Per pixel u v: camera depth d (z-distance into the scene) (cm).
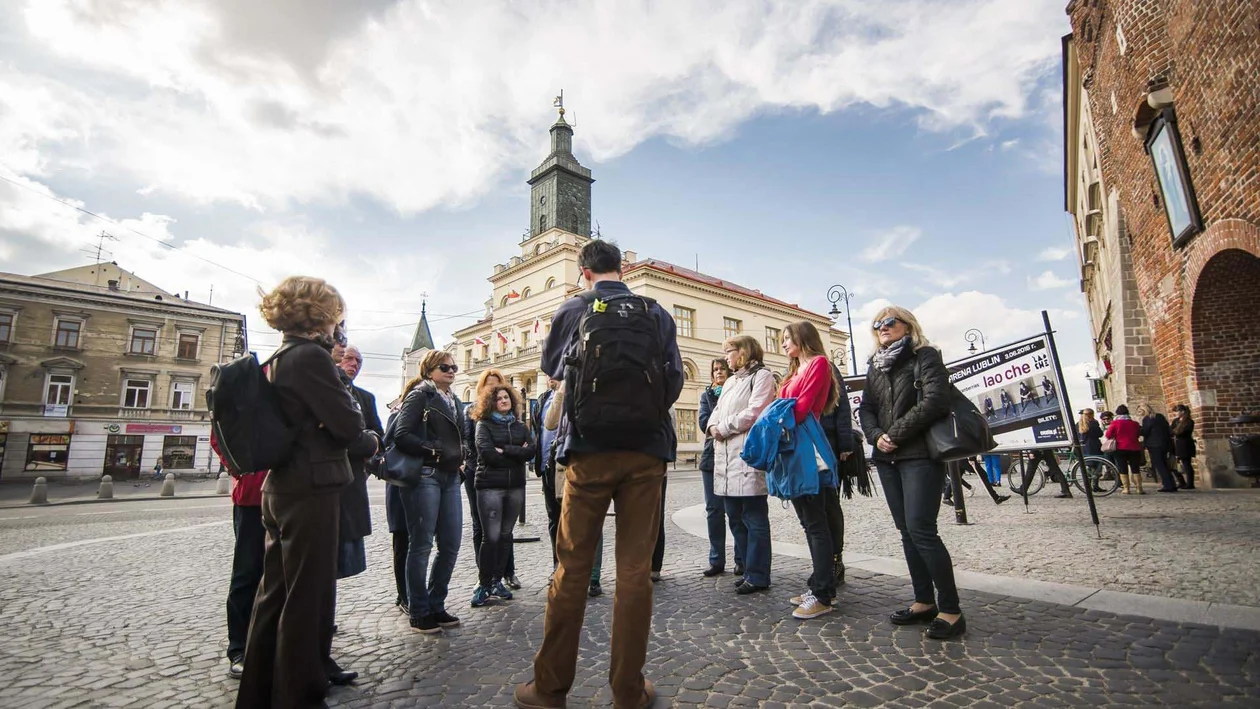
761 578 431
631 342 234
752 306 4138
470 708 250
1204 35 772
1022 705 232
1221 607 327
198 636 362
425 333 6197
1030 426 670
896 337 356
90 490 2506
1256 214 711
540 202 4550
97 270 3900
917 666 278
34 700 264
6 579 533
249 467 230
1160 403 1265
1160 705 226
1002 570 451
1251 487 934
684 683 269
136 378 3412
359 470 354
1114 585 390
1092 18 1227
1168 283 1006
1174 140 872
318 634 242
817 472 366
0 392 3061
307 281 267
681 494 1383
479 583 432
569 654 238
